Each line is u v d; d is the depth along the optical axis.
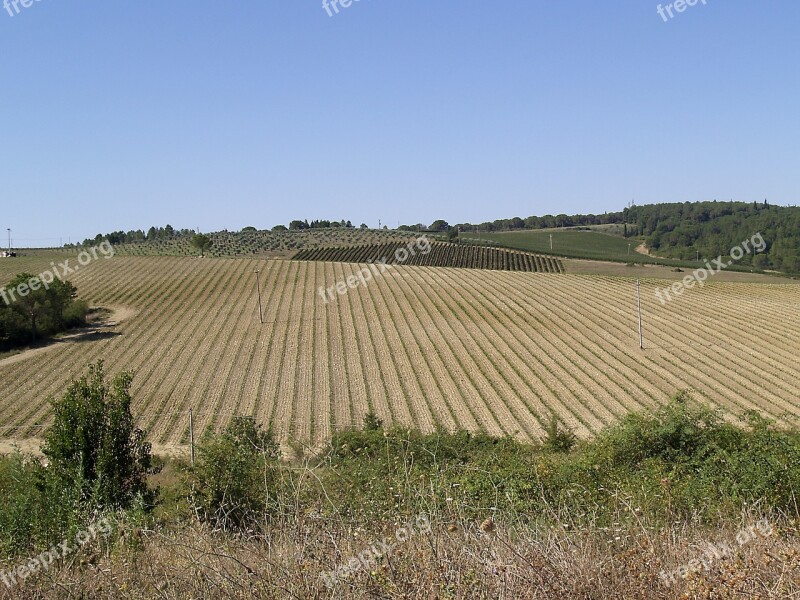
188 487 8.66
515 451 16.97
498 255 96.75
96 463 11.36
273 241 114.44
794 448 8.66
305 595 4.04
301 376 43.75
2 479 9.73
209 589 4.30
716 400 38.22
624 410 37.06
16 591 4.97
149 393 40.81
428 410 37.22
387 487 6.35
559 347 49.91
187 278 75.81
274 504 5.85
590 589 4.07
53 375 45.53
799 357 45.91
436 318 58.50
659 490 7.40
